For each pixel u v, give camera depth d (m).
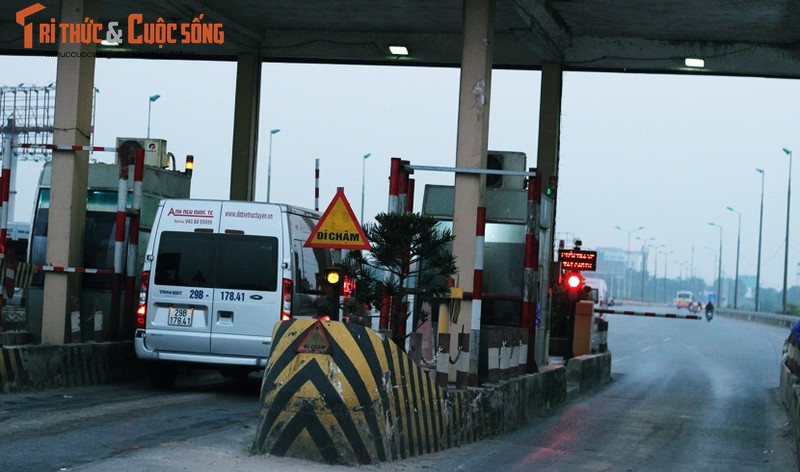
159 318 15.94
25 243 30.83
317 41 26.06
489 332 14.98
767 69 24.52
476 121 17.50
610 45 25.03
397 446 10.96
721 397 23.02
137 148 17.56
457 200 17.28
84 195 17.77
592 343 26.83
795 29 22.91
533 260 17.03
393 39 25.84
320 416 10.27
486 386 14.48
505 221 19.27
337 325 10.54
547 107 25.12
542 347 20.36
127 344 17.44
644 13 22.42
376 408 10.55
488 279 19.23
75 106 17.50
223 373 18.19
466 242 17.23
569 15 23.00
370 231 12.86
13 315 21.41
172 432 11.88
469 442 13.27
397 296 13.03
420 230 12.80
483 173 17.17
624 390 24.00
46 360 15.20
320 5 23.44
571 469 11.82
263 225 15.95
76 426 11.91
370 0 22.81
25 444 10.61
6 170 16.56
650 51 24.91
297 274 16.25
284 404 10.41
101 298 18.25
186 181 20.78
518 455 12.60
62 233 17.33
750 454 14.30
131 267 17.70
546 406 18.30
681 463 13.01
